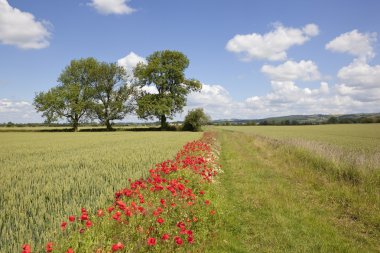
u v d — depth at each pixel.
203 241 6.33
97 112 64.31
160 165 10.98
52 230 5.49
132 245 5.00
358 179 11.63
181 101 62.34
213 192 9.67
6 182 9.88
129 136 42.84
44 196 7.94
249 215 8.45
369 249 6.45
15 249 4.77
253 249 6.36
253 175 14.00
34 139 37.38
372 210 8.70
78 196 7.88
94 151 20.70
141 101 61.34
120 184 9.32
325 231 7.29
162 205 6.57
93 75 64.25
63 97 61.62
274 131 65.12
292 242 6.67
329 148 19.94
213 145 24.39
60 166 13.72
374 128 75.69
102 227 5.43
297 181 12.76
